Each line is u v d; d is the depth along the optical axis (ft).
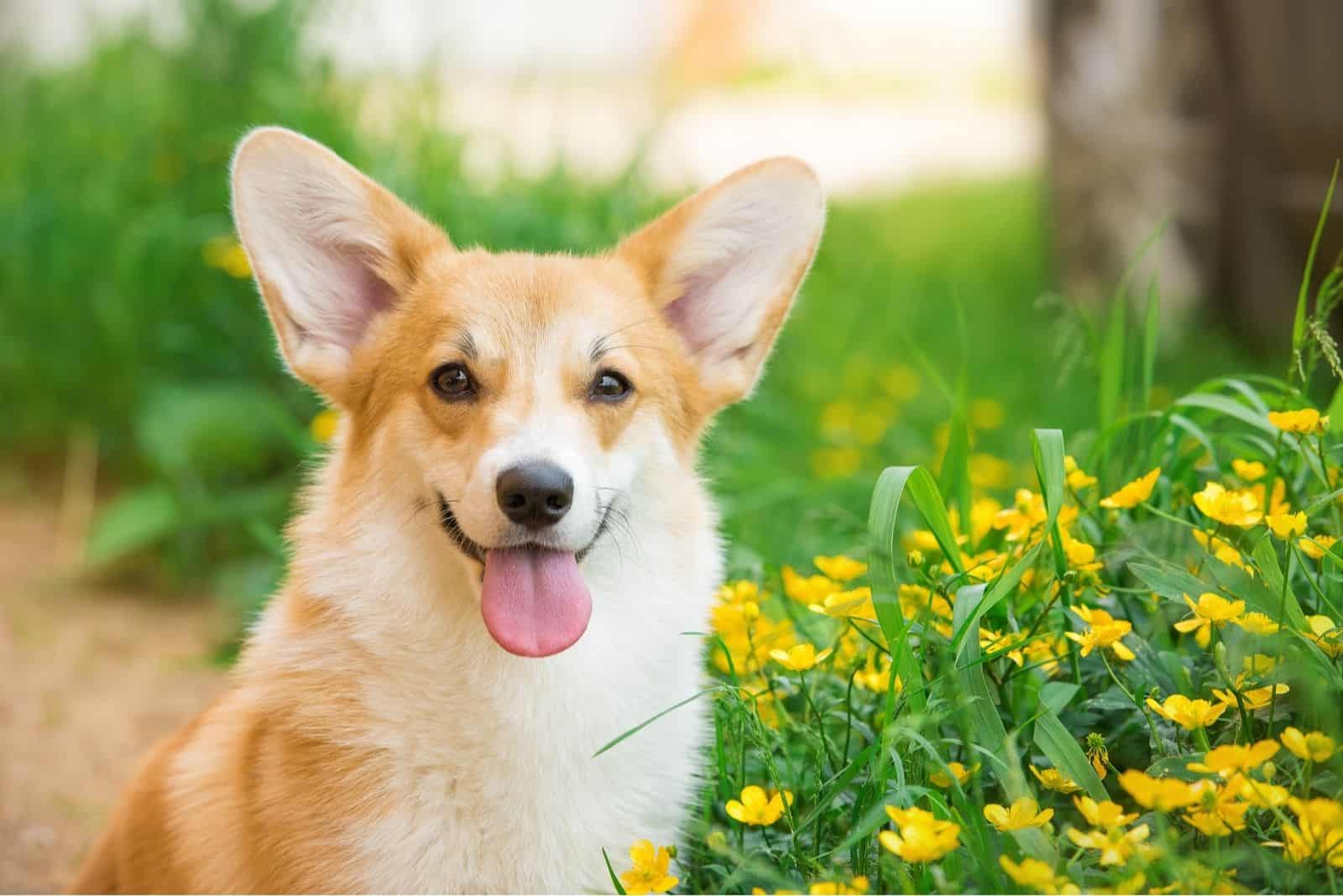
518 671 2.82
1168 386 5.60
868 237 7.71
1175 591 2.70
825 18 16.80
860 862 2.64
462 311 2.90
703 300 3.08
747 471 4.26
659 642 2.90
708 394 3.08
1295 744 2.48
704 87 14.83
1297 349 2.98
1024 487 4.33
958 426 3.10
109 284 4.98
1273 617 2.68
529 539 2.75
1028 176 10.55
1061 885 2.42
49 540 4.81
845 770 2.69
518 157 5.55
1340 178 5.62
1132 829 2.60
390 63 5.42
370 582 2.84
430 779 2.80
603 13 12.62
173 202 5.00
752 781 3.00
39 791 3.62
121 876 3.03
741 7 15.88
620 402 2.90
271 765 2.82
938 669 2.86
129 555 4.69
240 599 4.23
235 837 2.84
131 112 5.60
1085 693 2.82
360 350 2.99
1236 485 3.08
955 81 16.43
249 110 5.11
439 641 2.82
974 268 7.80
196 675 4.09
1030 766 2.74
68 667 4.09
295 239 2.96
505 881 2.81
